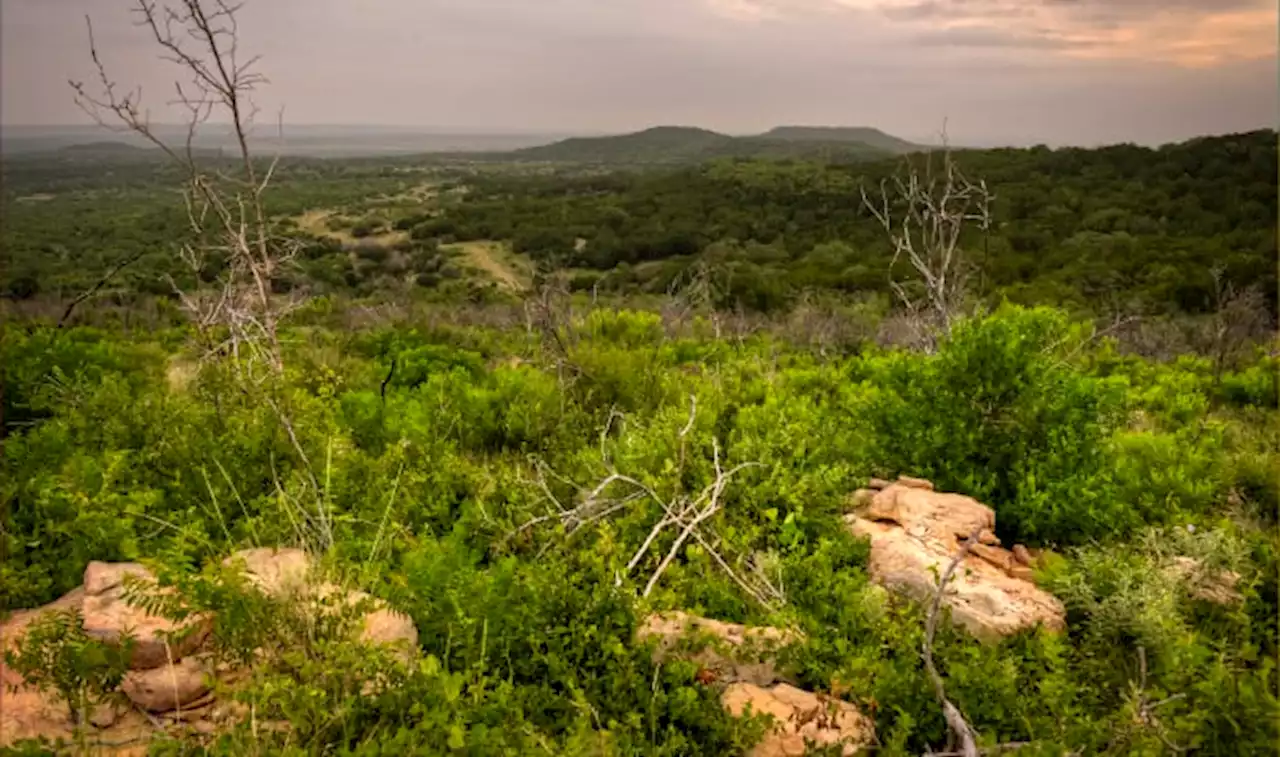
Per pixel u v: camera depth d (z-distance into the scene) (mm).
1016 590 4574
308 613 3350
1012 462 6004
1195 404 9680
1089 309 25594
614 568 3980
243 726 3023
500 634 3809
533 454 6809
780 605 4367
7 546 4406
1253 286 20047
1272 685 3303
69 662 3240
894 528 5352
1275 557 4875
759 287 31094
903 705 3486
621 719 3439
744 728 3338
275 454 5602
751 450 6031
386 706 3145
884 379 6945
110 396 6359
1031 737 3275
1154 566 4723
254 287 8344
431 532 5121
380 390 9414
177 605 3383
